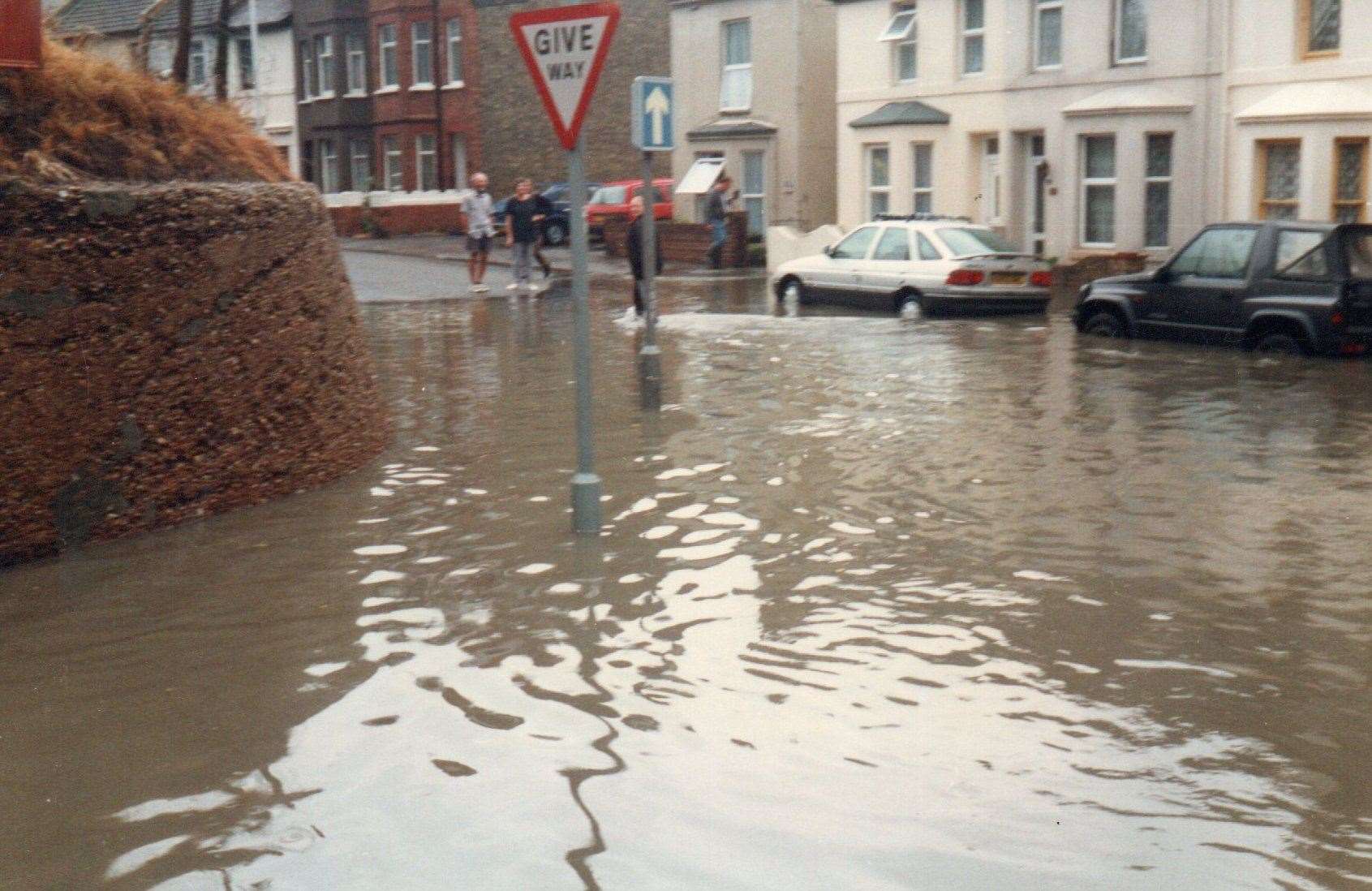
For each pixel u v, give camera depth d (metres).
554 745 5.33
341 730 5.50
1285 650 6.35
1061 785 4.93
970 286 22.00
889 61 33.69
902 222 23.16
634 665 6.20
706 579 7.54
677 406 13.50
